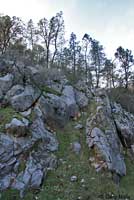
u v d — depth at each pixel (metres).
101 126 22.70
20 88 21.53
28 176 16.72
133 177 21.94
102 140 21.28
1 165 16.20
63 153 20.05
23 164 17.05
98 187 18.06
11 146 17.11
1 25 39.12
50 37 48.78
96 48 56.88
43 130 19.95
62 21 49.94
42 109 21.62
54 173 18.14
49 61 44.12
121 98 36.19
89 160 20.16
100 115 23.47
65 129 22.61
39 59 39.19
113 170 20.09
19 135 17.91
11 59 24.11
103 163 19.83
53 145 19.97
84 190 17.47
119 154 22.44
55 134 21.38
